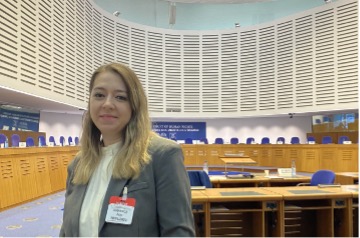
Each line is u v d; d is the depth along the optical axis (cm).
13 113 973
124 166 103
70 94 924
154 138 111
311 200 351
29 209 511
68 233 106
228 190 351
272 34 1177
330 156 891
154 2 1294
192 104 1271
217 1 1208
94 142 122
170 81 1269
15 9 677
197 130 1338
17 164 540
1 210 491
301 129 1237
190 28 1334
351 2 984
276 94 1158
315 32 1065
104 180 110
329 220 332
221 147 1091
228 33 1259
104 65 118
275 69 1164
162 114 1257
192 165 1095
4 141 596
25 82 711
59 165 683
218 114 1258
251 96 1216
